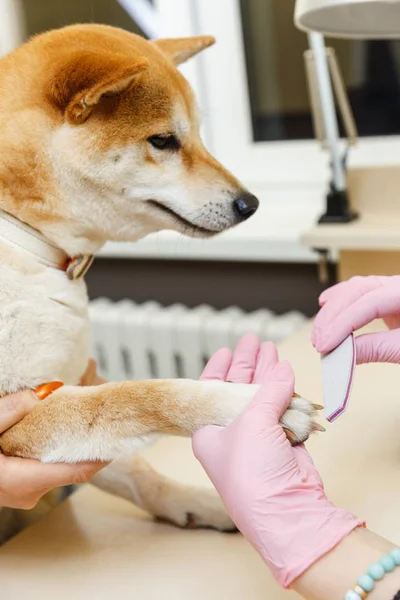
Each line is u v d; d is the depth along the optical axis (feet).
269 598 1.95
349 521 1.81
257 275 5.45
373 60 5.04
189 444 2.99
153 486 2.55
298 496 1.87
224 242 5.15
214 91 5.63
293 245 4.92
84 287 3.01
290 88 5.42
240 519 1.89
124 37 3.15
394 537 2.05
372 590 1.64
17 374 2.65
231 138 5.71
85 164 2.80
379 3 3.28
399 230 3.97
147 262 5.80
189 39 3.58
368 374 3.11
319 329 2.46
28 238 2.78
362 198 4.35
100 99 2.78
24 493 2.41
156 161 3.00
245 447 1.95
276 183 5.68
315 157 5.45
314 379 3.09
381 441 2.56
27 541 2.46
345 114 4.23
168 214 3.12
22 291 2.69
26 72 2.80
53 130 2.75
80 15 5.94
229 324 5.02
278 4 5.23
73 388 2.63
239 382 2.53
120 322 5.37
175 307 5.52
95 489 2.85
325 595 1.70
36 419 2.52
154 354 5.35
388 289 2.44
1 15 5.90
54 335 2.75
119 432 2.42
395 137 5.11
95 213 2.91
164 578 2.12
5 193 2.72
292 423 2.11
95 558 2.30
